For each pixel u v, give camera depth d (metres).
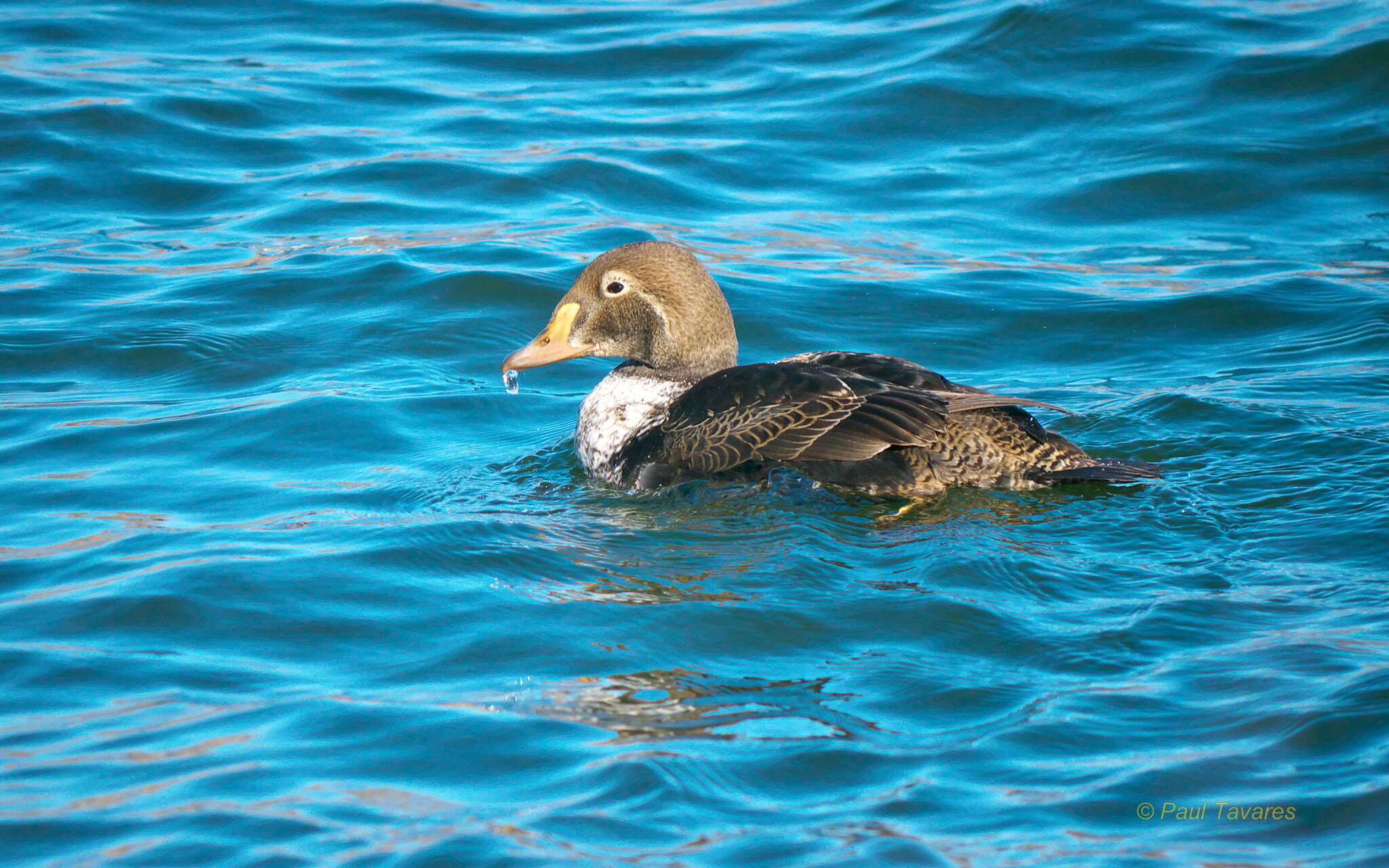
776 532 10.08
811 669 8.20
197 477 11.48
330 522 10.51
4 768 7.21
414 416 12.94
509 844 6.54
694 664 8.29
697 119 19.75
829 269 16.03
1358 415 12.11
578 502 11.00
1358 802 6.73
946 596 9.00
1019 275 15.88
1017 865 6.34
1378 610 8.66
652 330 11.86
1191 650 8.25
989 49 20.83
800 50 21.66
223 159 18.52
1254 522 10.17
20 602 9.16
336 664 8.37
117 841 6.60
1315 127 18.53
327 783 7.08
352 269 15.77
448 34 22.69
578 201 17.59
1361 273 15.49
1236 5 21.77
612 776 7.11
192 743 7.46
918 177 18.19
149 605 9.07
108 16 22.84
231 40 22.16
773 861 6.40
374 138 19.11
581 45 22.16
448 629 8.78
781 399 10.80
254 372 13.78
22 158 18.02
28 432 12.32
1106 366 14.06
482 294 15.33
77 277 15.48
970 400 10.51
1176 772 7.04
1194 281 15.55
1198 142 18.39
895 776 7.09
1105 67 20.27
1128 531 10.05
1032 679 8.02
